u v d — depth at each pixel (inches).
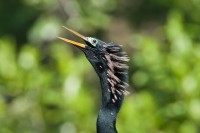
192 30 653.9
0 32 802.2
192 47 599.2
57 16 779.4
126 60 430.9
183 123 591.8
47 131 627.8
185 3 807.7
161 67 604.1
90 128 619.8
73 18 774.5
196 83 590.9
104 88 431.8
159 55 611.5
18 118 631.8
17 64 635.5
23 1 788.6
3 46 641.0
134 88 714.2
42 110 628.4
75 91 618.8
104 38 872.3
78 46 432.5
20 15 789.9
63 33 787.4
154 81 612.1
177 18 608.4
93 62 431.8
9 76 630.5
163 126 595.8
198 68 592.1
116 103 431.2
